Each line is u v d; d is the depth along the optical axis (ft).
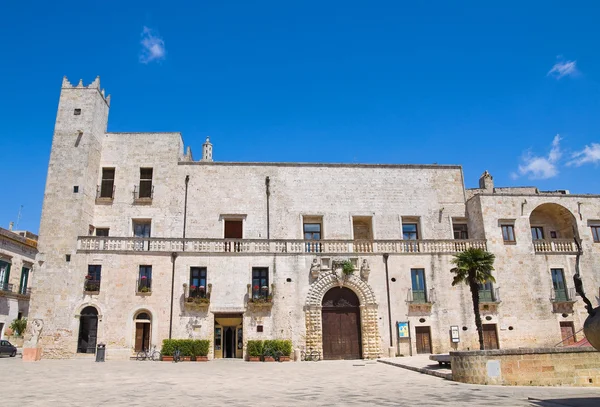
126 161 132.77
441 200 140.05
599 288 127.85
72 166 123.03
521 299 124.57
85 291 113.70
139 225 130.31
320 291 118.83
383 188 138.82
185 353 109.29
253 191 134.10
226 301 116.26
